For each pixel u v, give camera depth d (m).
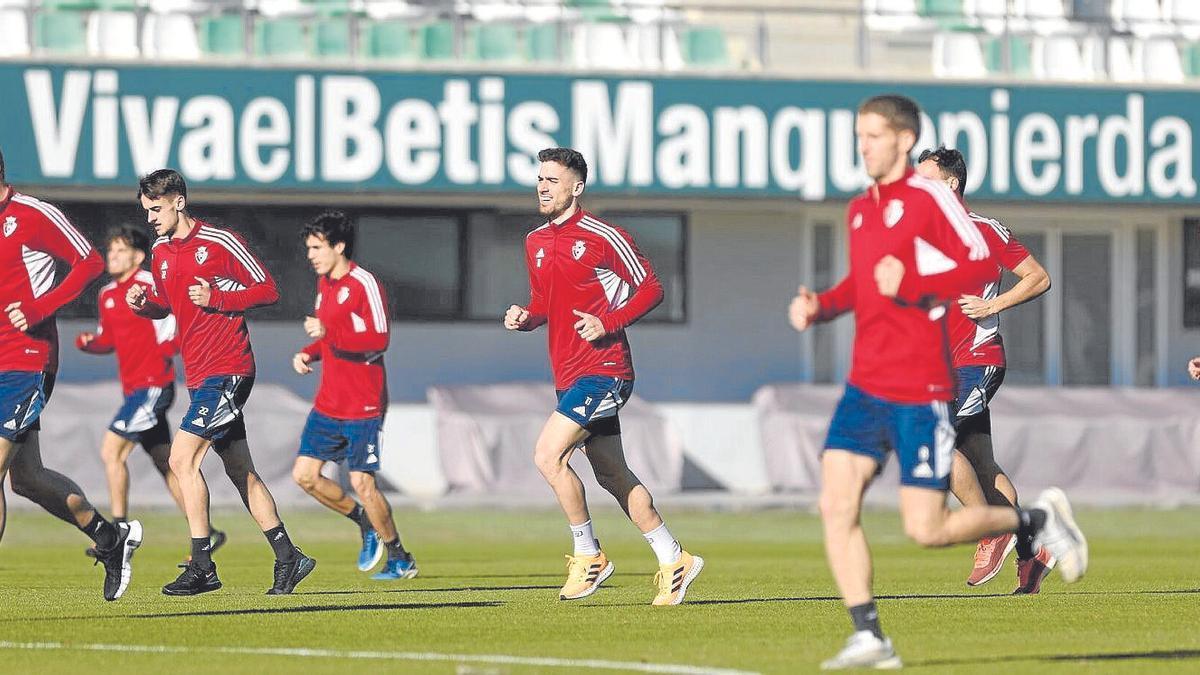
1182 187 86.62
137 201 84.31
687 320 91.00
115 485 47.62
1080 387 94.44
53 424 75.44
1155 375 95.56
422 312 88.44
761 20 86.62
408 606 33.28
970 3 92.00
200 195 83.44
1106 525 72.31
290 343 86.56
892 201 22.59
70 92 78.31
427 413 85.75
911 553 56.59
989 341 34.53
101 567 47.91
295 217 86.69
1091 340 95.25
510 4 86.69
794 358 91.94
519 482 80.12
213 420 33.41
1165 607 32.81
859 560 22.83
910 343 22.48
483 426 80.31
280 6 85.06
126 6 83.88
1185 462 84.38
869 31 90.50
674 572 32.97
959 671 23.22
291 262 86.50
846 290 23.17
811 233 92.06
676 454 82.00
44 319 29.20
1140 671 23.39
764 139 83.31
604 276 31.89
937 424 22.52
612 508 79.62
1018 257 33.59
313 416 41.06
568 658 24.78
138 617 30.98
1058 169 85.50
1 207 29.36
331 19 84.69
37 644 26.72
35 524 68.44
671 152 82.56
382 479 85.31
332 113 80.00
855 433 22.77
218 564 49.16
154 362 46.69
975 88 84.81
